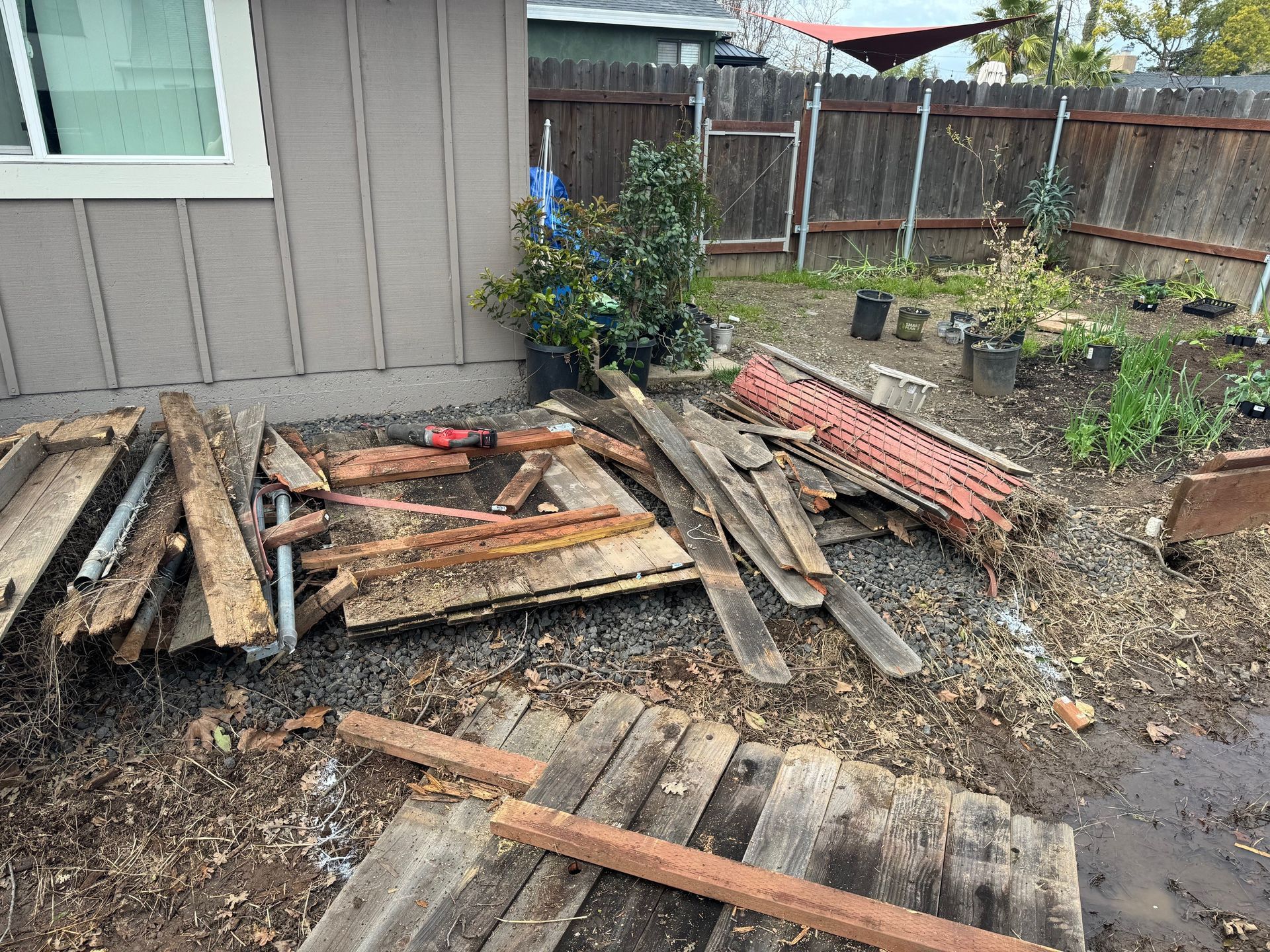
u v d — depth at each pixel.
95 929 2.37
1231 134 9.46
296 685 3.24
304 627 3.37
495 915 2.28
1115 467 5.54
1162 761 3.26
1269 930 2.58
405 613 3.36
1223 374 7.41
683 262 6.30
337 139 5.04
